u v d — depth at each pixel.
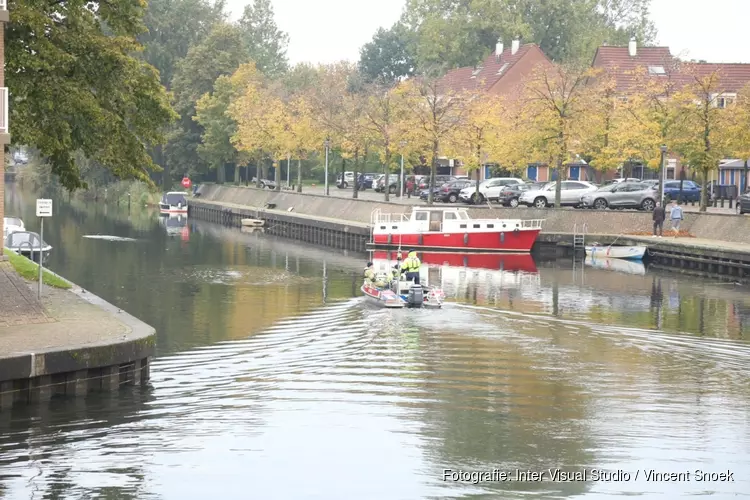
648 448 20.92
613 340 32.72
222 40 114.62
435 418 23.03
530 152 69.88
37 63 33.38
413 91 79.19
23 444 20.52
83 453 20.09
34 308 27.75
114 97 36.34
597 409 23.95
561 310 39.34
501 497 18.20
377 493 18.28
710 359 29.83
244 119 100.00
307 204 86.56
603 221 65.81
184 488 18.31
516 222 63.16
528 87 69.94
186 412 23.16
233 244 70.31
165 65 127.75
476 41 136.12
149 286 46.00
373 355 29.92
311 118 91.25
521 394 25.33
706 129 62.59
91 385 24.12
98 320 27.31
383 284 40.91
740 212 65.25
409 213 69.94
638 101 71.00
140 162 38.16
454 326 34.91
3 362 22.12
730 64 97.00
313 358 29.47
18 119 33.94
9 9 33.09
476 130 74.38
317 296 42.81
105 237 72.75
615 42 143.50
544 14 139.12
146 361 25.61
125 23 38.56
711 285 48.56
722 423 22.83
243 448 20.61
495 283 48.38
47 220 87.69
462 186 81.56
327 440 21.23
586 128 68.56
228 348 30.98
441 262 58.78
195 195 113.25
